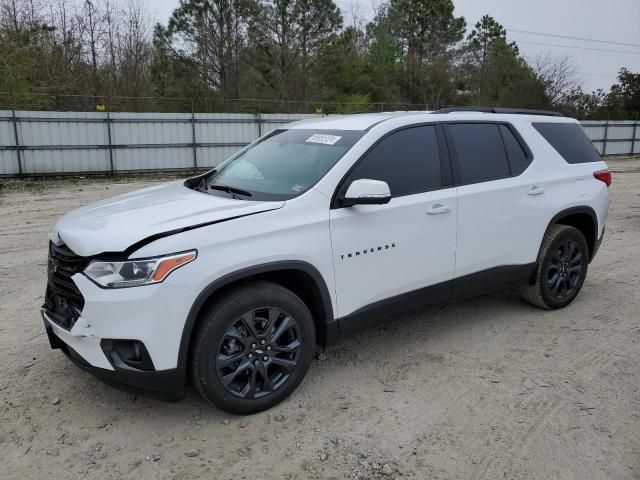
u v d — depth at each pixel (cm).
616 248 761
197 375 306
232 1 3144
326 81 3556
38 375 379
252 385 323
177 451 298
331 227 341
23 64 2223
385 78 3931
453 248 406
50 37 2480
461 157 420
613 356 413
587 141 537
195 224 301
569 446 302
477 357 410
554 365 398
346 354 414
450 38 4578
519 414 333
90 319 287
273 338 327
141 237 289
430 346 429
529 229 458
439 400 349
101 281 285
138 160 1922
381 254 366
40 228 926
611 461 289
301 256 327
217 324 304
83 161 1841
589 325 472
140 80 2767
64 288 310
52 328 323
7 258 702
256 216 317
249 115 2052
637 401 349
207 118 1991
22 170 1759
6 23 2355
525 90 3919
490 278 439
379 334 452
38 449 299
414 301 393
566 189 486
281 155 401
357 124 398
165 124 1931
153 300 283
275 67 3325
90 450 298
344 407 340
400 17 4538
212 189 386
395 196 374
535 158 469
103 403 345
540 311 504
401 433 314
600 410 338
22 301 529
